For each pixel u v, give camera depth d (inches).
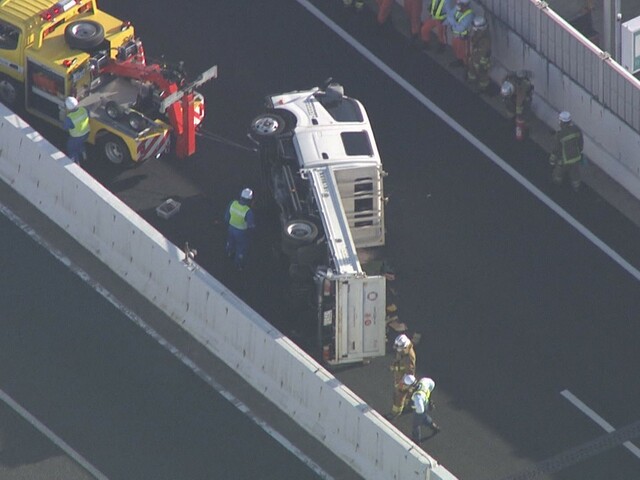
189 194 4461.1
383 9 4751.5
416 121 4598.9
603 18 4731.8
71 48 4500.5
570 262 4320.9
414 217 4407.0
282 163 4306.1
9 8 4520.2
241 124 4606.3
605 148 4473.4
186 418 4040.4
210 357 4143.7
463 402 4069.9
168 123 4493.1
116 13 4825.3
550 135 4562.0
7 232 4345.5
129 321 4205.2
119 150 4468.5
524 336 4185.5
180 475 3949.3
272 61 4729.3
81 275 4279.0
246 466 3964.1
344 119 4355.3
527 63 4576.8
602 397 4074.8
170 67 4498.0
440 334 4190.5
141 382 4099.4
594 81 4434.1
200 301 4151.1
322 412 3981.3
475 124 4591.5
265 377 4065.0
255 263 4328.3
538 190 4456.2
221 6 4835.1
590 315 4222.4
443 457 3981.3
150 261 4222.4
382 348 4119.1
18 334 4175.7
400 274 4298.7
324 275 4065.0
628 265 4313.5
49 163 4352.9
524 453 3986.2
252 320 4062.5
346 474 3944.4
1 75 4586.6
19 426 4023.1
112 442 4001.0
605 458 3971.5
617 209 4419.3
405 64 4714.6
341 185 4254.4
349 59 4729.3
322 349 4126.5
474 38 4574.3
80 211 4320.9
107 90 4534.9
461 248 4347.9
